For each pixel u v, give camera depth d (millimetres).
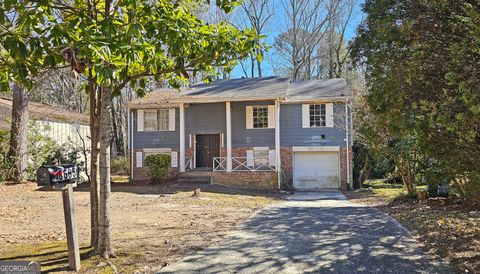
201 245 6223
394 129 5961
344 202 13695
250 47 5117
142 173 21641
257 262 5305
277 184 19266
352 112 17359
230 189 17781
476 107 3848
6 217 9188
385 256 5594
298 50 34125
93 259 5156
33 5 4293
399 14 5527
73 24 4305
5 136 19219
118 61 4160
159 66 4977
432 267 5008
